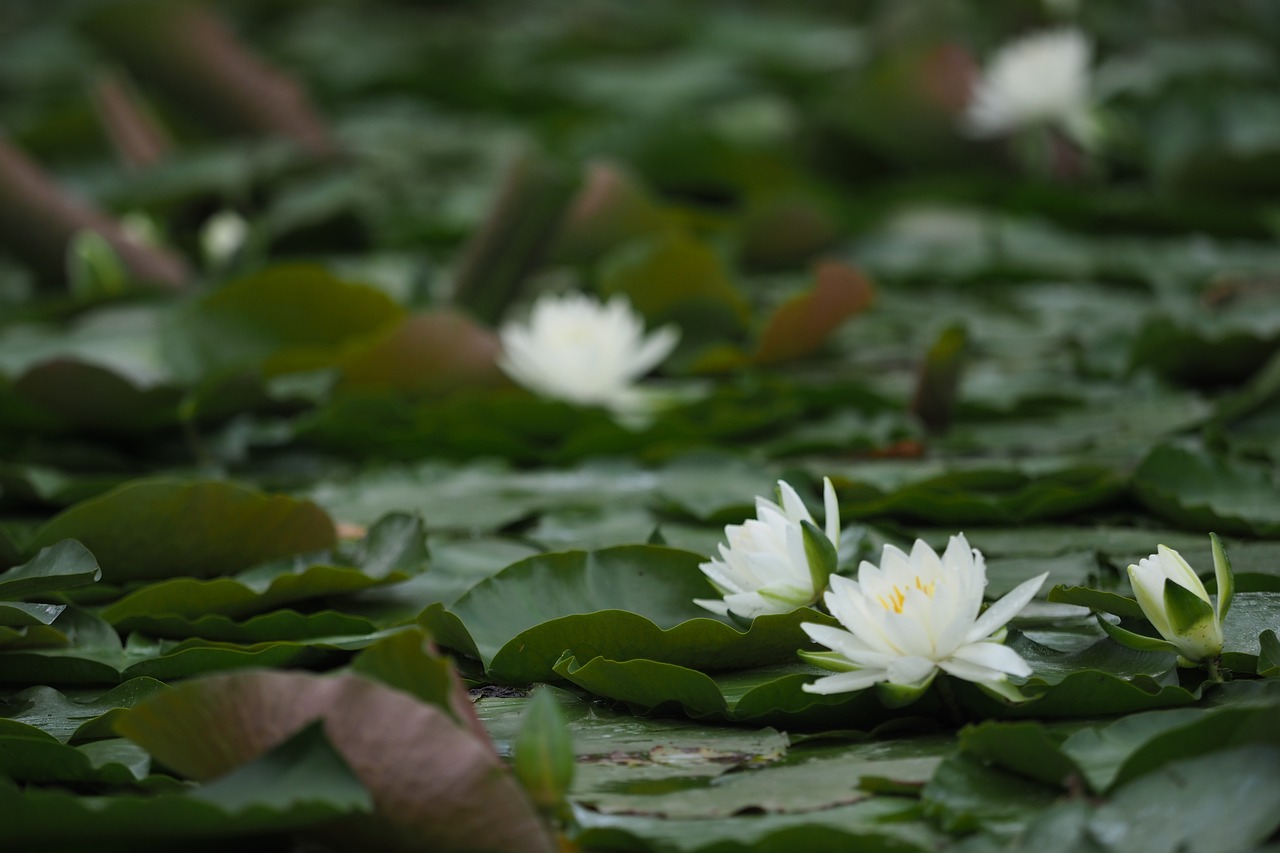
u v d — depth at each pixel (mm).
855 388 4102
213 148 7199
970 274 5824
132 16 7008
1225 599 3242
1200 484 3635
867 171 8297
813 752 3203
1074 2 7973
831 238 6336
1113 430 3943
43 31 13680
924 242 6676
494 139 9117
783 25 12734
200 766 3115
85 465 3965
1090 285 5633
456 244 6723
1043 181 7395
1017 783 3135
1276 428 3869
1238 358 4117
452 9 14430
